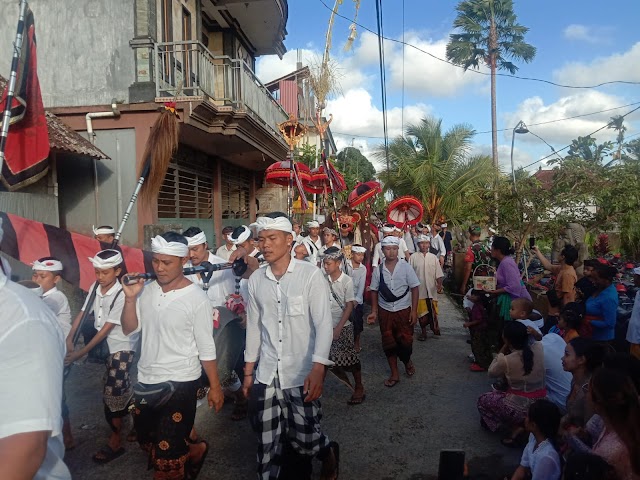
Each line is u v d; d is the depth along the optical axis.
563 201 9.18
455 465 3.72
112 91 9.67
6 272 1.69
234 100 11.02
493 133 28.94
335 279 5.29
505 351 4.72
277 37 16.72
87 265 4.97
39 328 1.37
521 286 6.25
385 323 6.05
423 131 21.70
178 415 3.26
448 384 6.06
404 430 4.80
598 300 5.18
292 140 8.04
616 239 11.72
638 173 9.17
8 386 1.28
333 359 5.23
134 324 3.41
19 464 1.24
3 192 7.09
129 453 4.27
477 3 28.41
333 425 4.92
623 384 2.46
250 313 3.60
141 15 9.55
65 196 9.66
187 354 3.31
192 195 12.05
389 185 22.03
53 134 8.22
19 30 3.03
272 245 3.33
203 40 14.80
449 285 14.05
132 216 9.58
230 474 3.96
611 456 2.55
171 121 4.11
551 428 3.29
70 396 5.50
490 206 10.20
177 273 3.36
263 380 3.37
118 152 9.59
